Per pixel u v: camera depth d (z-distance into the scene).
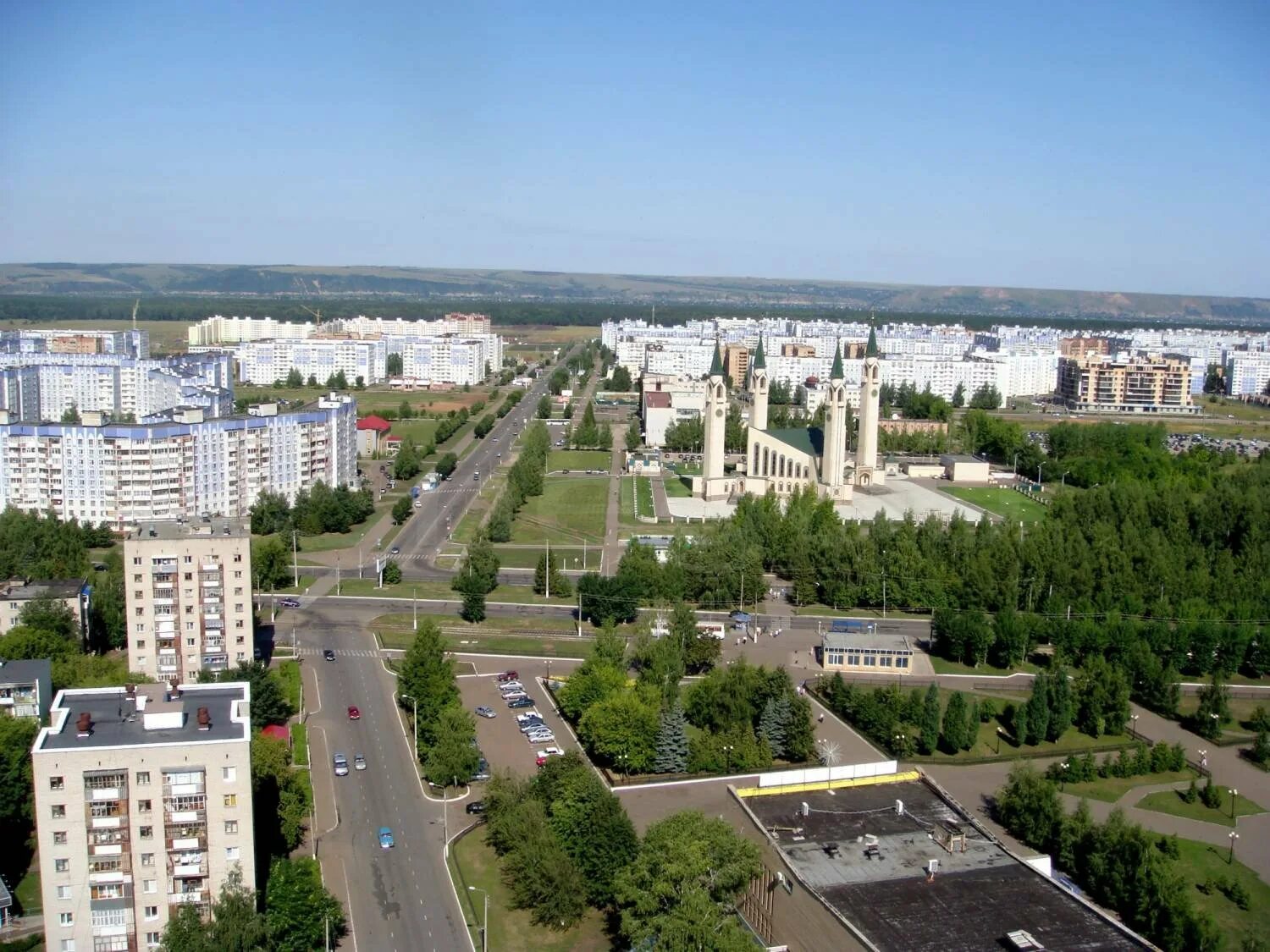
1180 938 195.00
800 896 174.25
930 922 163.12
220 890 178.25
